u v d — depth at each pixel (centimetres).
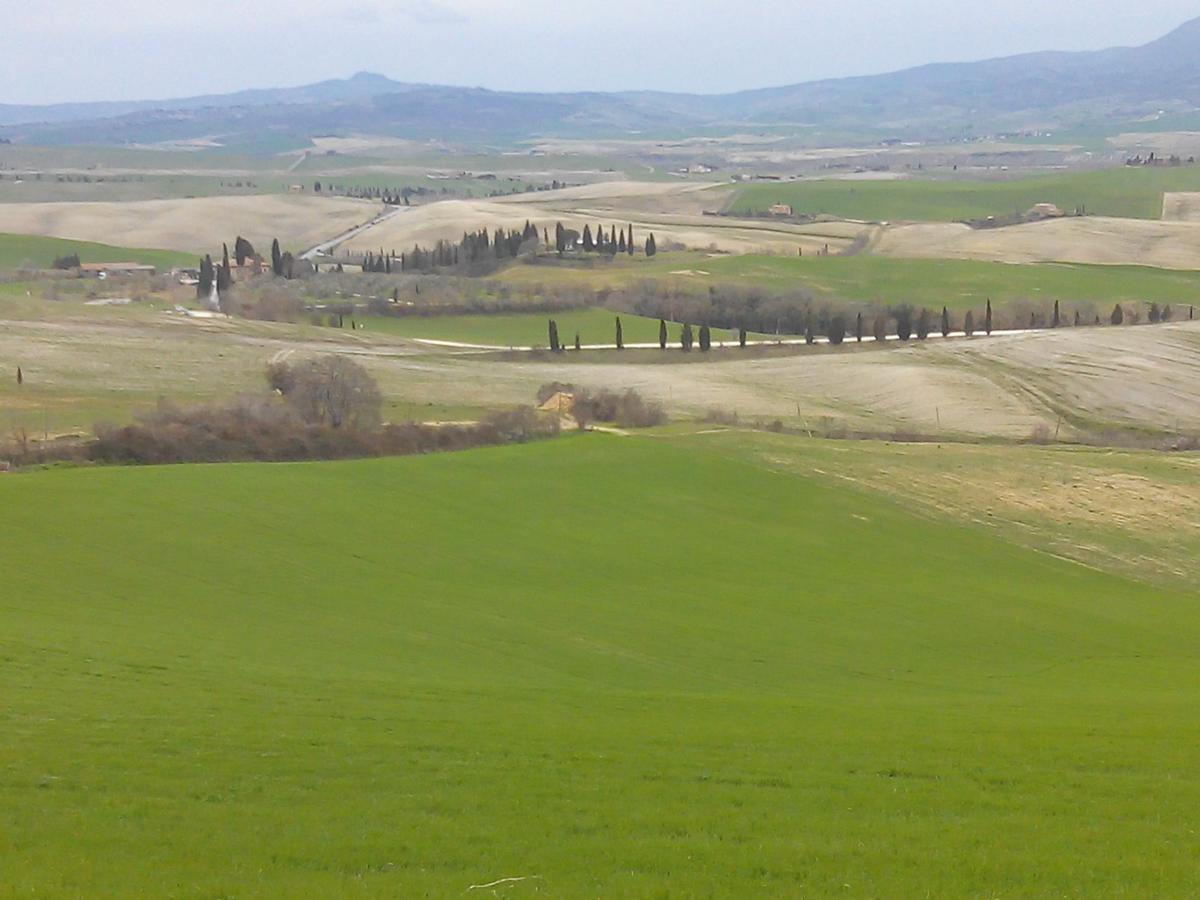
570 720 3281
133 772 2572
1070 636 5525
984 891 2030
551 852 2183
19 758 2623
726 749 2934
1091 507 7788
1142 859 2161
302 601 5112
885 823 2361
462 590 5494
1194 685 4700
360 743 2864
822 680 4575
